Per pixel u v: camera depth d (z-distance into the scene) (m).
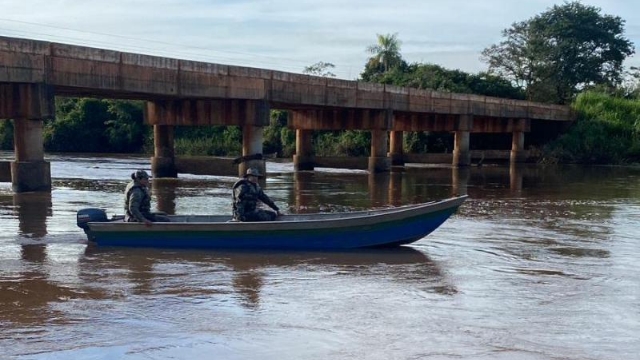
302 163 34.56
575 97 58.34
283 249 11.52
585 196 21.92
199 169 27.31
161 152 28.16
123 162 42.28
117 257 10.87
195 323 7.46
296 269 10.15
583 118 47.66
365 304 8.25
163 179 27.55
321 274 9.84
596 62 64.38
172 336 7.02
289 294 8.70
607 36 64.69
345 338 6.97
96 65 19.44
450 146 49.84
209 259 10.77
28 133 18.77
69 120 63.62
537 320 7.64
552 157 44.81
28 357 6.41
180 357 6.43
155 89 21.11
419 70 56.69
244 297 8.54
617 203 19.77
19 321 7.48
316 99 27.23
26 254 11.05
